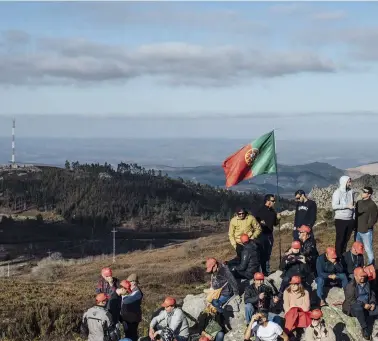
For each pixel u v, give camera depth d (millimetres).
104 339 12242
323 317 14047
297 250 14602
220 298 14117
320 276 14617
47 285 34344
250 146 16891
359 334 13789
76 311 21344
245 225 15484
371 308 13633
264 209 16188
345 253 14938
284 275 14859
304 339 13266
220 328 13969
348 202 15758
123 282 13477
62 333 18391
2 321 20000
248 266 14750
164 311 12891
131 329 13711
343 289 14578
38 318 19266
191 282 38750
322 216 46812
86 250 183500
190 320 14797
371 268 13977
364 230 15609
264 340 12477
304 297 13656
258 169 16875
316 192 54875
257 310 13805
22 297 26938
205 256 53094
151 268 49344
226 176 17219
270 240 16266
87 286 35219
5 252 175000
